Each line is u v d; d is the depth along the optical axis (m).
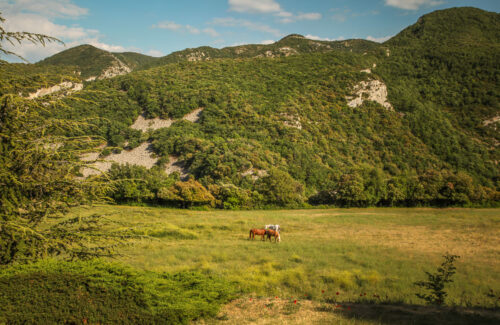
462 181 60.56
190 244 23.56
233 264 17.11
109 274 9.05
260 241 25.50
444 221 36.91
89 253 8.65
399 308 10.34
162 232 26.58
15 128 8.32
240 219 37.75
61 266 8.98
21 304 6.75
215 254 19.44
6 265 7.90
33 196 8.31
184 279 11.59
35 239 7.93
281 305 10.74
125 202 59.22
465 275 15.15
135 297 8.53
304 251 21.11
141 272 10.88
